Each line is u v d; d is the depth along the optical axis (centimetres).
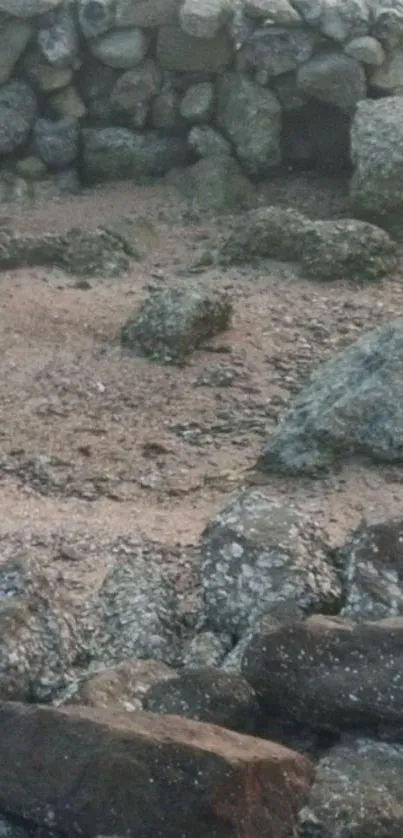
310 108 916
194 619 425
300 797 310
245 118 915
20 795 306
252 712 349
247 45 907
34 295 757
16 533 521
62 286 771
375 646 339
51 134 931
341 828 308
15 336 710
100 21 920
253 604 404
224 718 346
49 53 920
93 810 300
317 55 900
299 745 344
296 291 758
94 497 568
